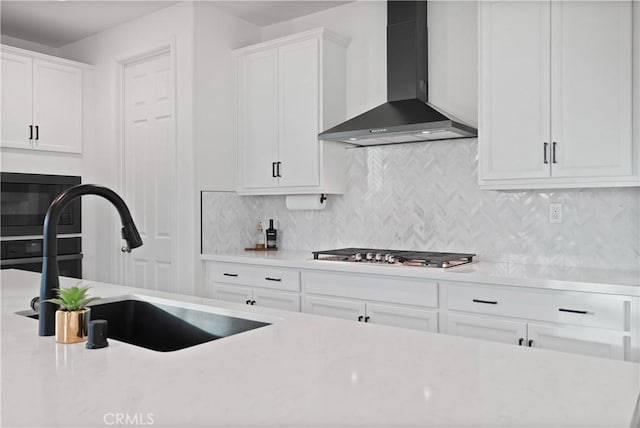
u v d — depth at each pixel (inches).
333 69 143.5
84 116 174.4
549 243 116.6
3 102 151.9
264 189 152.2
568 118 101.7
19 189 154.6
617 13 96.5
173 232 152.7
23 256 155.4
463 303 103.7
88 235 177.3
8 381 38.6
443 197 131.7
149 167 162.1
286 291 131.1
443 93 131.7
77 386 37.5
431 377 39.4
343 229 149.9
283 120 146.8
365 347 47.9
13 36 178.1
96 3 149.9
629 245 107.2
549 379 38.9
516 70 107.3
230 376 39.6
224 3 149.4
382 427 30.7
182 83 149.9
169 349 71.5
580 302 91.0
